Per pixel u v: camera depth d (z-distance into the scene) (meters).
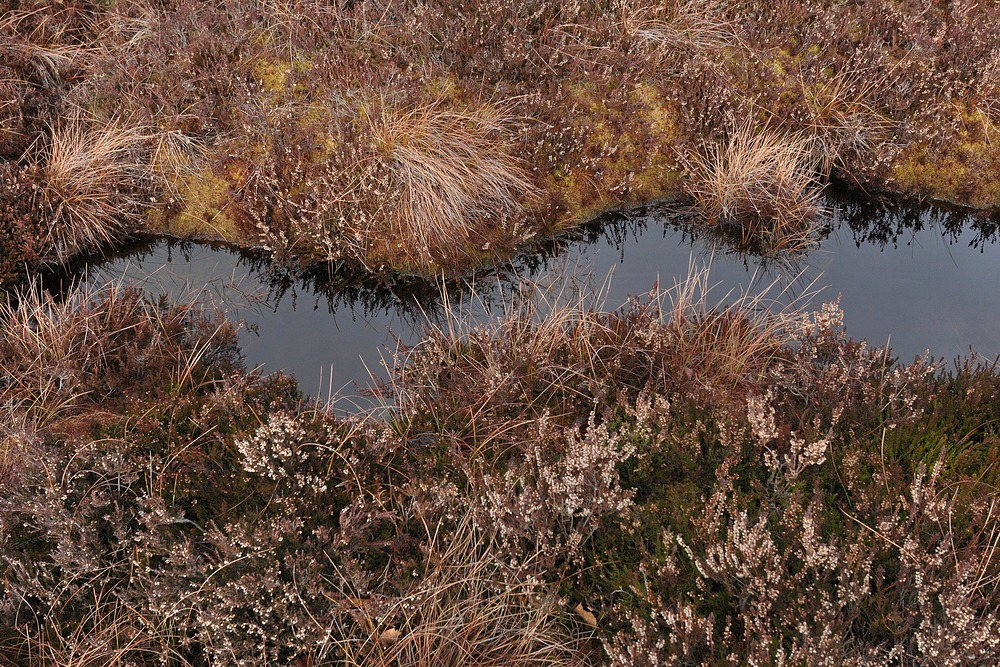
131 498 3.47
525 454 3.63
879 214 6.04
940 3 6.81
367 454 3.77
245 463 3.43
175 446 3.68
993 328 4.86
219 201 5.62
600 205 5.93
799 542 3.13
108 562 3.26
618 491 3.40
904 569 2.86
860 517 3.29
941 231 5.90
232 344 4.78
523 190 5.66
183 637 3.05
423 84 5.92
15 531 3.35
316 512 3.40
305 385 4.52
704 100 5.94
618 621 3.07
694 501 3.43
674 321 4.62
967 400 3.89
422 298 5.30
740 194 5.74
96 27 6.41
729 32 6.59
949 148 6.02
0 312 4.82
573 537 3.25
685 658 2.82
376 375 4.50
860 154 6.00
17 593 3.08
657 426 3.77
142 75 5.97
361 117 5.72
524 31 6.01
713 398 4.10
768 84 6.23
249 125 5.62
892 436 3.75
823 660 2.58
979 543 3.16
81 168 5.46
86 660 2.97
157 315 4.73
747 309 4.91
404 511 3.55
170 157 5.70
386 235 5.43
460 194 5.44
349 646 3.01
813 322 4.73
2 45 5.87
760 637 2.72
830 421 3.89
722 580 3.00
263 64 6.10
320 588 3.04
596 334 4.59
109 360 4.49
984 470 3.51
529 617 3.18
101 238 5.50
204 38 6.00
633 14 6.39
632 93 6.11
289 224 5.44
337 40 6.18
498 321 4.79
